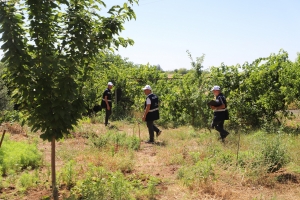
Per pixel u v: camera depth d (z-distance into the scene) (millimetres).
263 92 12047
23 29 4355
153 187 5320
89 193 4855
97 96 15570
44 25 4371
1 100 10898
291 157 6895
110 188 5113
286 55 12250
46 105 4531
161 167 7031
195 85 13469
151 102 9773
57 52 4641
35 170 6312
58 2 4664
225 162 6699
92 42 4617
